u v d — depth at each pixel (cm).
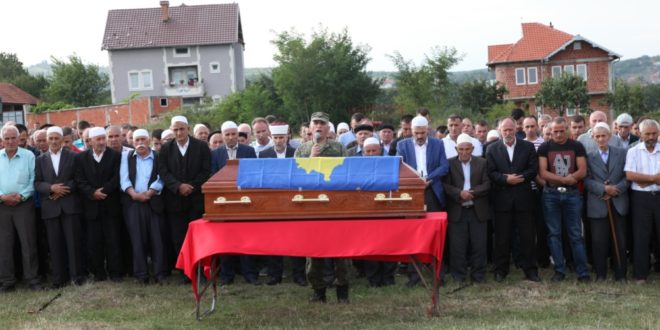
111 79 7919
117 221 1084
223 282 1041
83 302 927
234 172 761
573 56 6172
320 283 891
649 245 1005
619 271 984
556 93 5044
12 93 6488
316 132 856
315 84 6256
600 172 982
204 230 759
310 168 752
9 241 1038
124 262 1126
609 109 5712
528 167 993
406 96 5688
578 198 984
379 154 983
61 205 1048
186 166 1044
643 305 835
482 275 1009
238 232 750
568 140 990
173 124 1045
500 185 999
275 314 833
